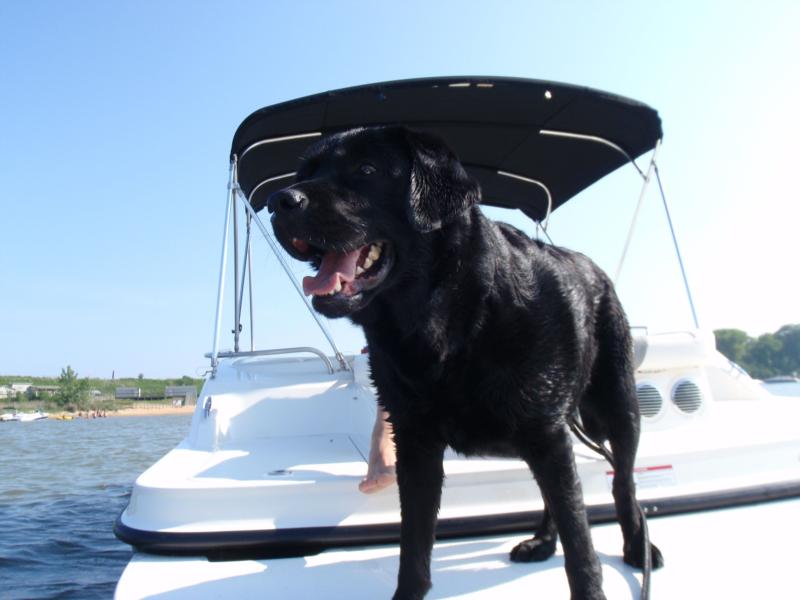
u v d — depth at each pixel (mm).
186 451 2840
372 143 1928
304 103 3516
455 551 2111
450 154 1897
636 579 1864
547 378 1818
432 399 1828
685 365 3033
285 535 2047
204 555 2047
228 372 3619
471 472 2256
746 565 1887
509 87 3529
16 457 12492
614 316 2400
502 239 2002
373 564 1970
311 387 3334
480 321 1792
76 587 4051
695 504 2334
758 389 4059
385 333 1906
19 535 5594
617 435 2250
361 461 2580
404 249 1842
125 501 7324
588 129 4148
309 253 1990
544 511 2096
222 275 3697
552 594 1781
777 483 2449
